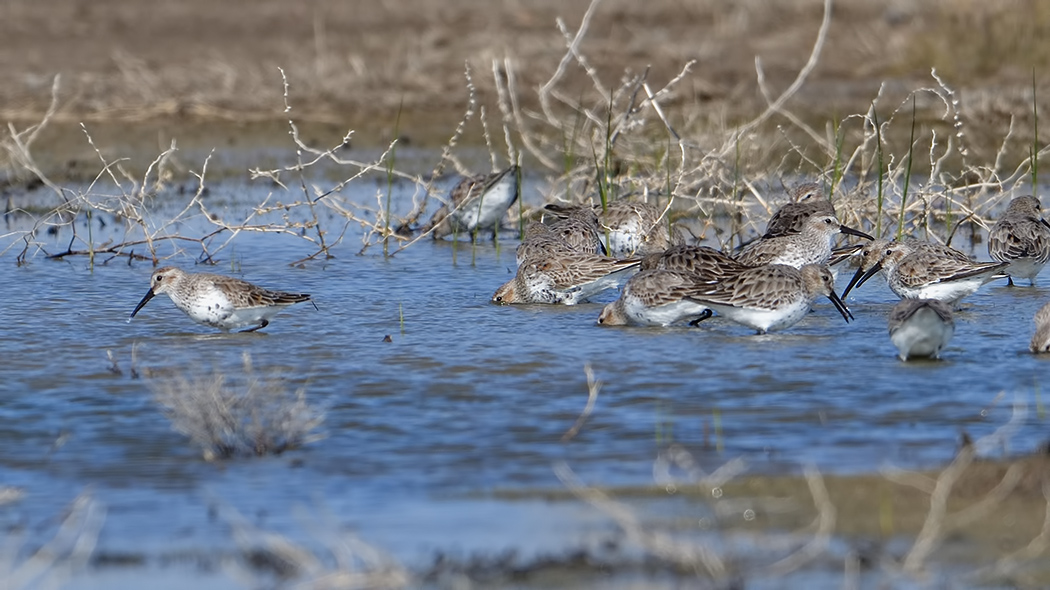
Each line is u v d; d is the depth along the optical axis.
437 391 12.91
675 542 9.00
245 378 13.27
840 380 13.02
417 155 27.83
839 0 38.81
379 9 40.03
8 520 9.71
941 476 9.97
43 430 11.80
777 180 24.58
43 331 15.48
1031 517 9.29
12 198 24.84
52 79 32.56
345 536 9.28
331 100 31.53
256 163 27.45
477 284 18.38
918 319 13.45
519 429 11.70
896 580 8.41
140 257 20.27
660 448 11.10
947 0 35.19
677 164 23.66
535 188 24.78
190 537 9.38
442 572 8.67
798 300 14.90
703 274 16.20
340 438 11.52
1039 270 18.05
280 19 39.12
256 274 19.06
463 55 34.53
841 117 29.16
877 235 19.19
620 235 19.78
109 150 28.00
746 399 12.47
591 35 36.94
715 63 33.69
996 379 13.01
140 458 11.05
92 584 8.65
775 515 9.55
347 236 22.20
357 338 15.05
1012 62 31.98
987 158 25.94
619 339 14.91
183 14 39.66
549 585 8.48
